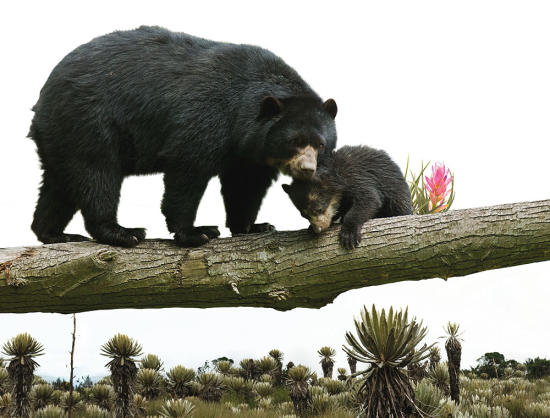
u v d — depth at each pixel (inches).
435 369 271.1
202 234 162.2
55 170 174.6
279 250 151.3
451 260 140.9
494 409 217.0
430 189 209.6
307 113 168.9
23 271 154.9
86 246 164.1
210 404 289.6
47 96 173.3
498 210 141.3
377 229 146.6
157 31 180.4
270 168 187.6
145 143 171.8
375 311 121.3
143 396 309.1
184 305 160.2
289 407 302.8
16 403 228.2
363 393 173.5
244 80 170.9
